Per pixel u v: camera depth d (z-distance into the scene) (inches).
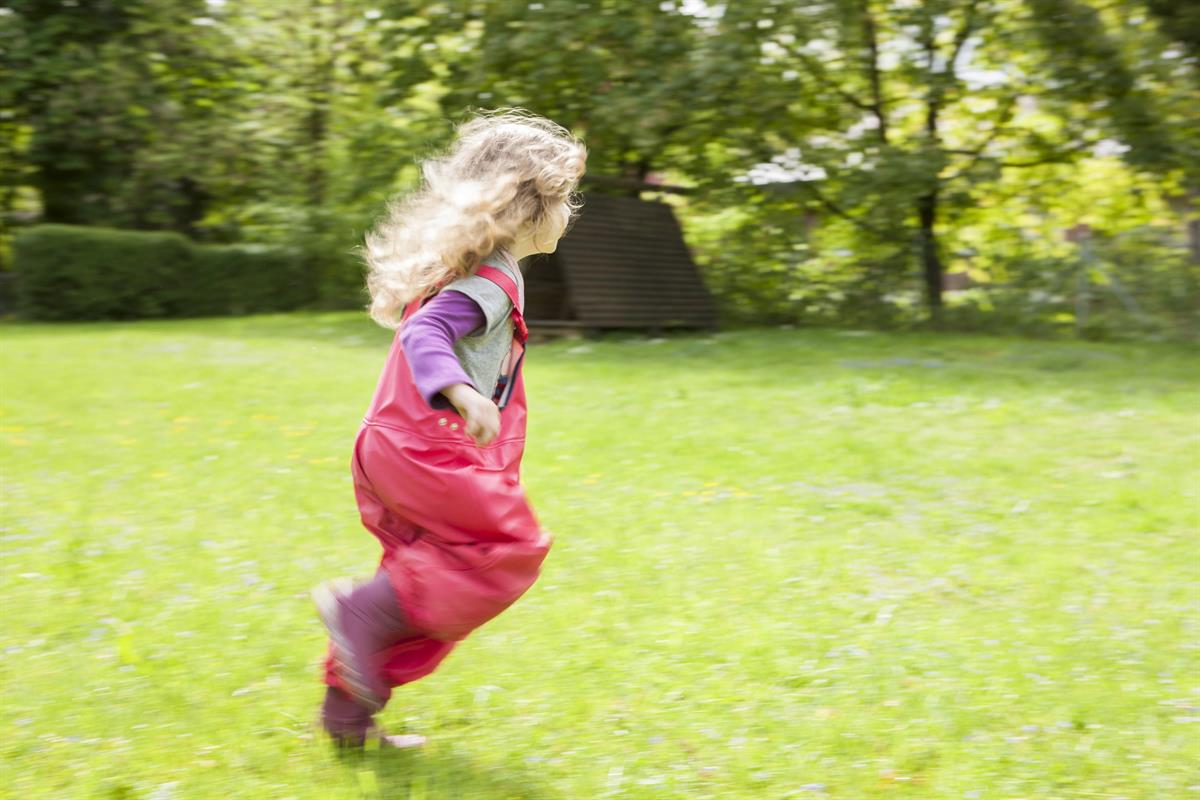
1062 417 313.1
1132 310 566.9
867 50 615.2
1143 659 135.8
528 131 100.1
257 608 154.0
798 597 160.9
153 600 158.2
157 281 767.7
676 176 682.8
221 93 887.1
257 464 250.8
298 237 823.7
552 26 576.7
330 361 459.8
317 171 878.4
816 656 137.2
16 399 339.3
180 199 884.6
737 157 622.5
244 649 138.6
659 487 232.1
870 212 610.2
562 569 173.8
